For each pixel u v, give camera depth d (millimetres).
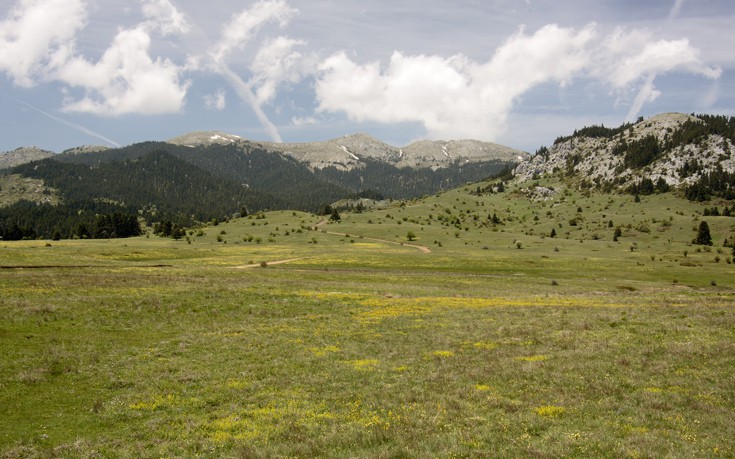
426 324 38031
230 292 51156
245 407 19750
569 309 43969
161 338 32938
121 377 24000
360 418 17891
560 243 184750
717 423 15891
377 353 28953
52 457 15234
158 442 16375
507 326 35344
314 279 77875
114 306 40094
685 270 109125
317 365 26172
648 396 18781
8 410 19297
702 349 25312
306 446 15250
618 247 172500
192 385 22875
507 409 18109
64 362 25734
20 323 32469
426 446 14664
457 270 102125
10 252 86938
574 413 17375
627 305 47938
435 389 21062
